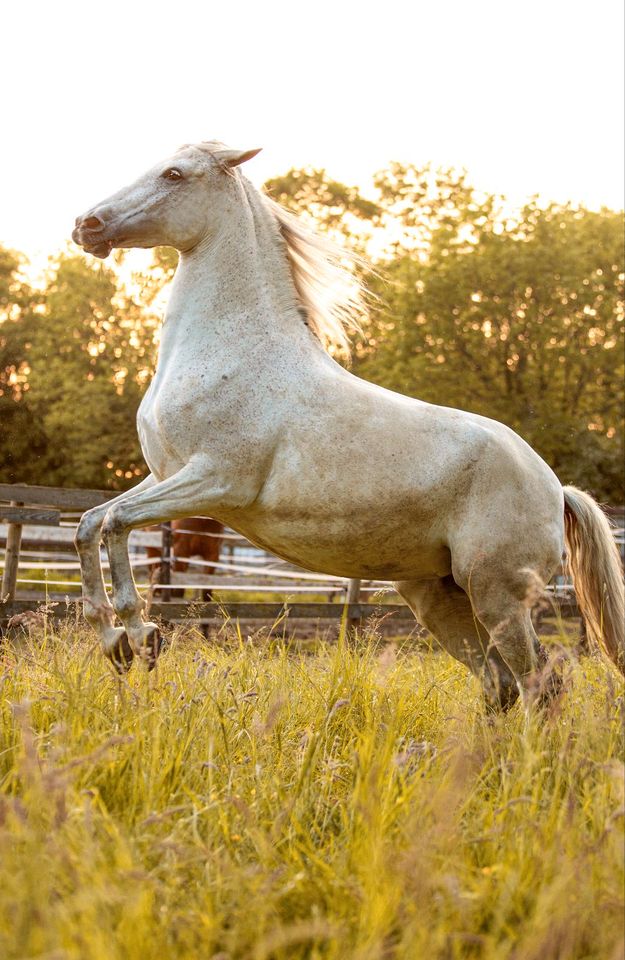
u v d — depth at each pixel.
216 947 2.18
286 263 4.84
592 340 24.39
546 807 3.00
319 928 2.06
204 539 12.49
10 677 3.93
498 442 4.78
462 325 23.91
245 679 4.50
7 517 7.57
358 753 3.16
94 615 4.32
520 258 23.42
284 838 2.77
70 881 2.29
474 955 2.20
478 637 4.99
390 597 13.12
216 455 4.42
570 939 2.16
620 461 23.30
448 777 3.00
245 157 4.68
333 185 32.41
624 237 24.77
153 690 3.92
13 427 33.69
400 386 24.23
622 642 5.06
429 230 29.22
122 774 3.01
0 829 2.30
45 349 30.27
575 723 3.74
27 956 1.94
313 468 4.46
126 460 28.88
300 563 4.84
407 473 4.56
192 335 4.61
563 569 5.33
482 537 4.65
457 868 2.52
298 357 4.60
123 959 2.01
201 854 2.52
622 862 2.52
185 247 4.72
